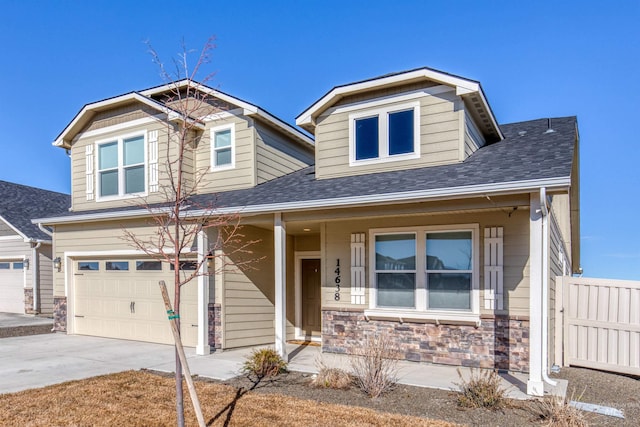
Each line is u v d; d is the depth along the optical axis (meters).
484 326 8.00
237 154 11.39
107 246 11.54
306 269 12.12
